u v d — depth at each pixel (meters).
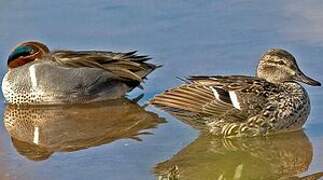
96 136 15.10
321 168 13.72
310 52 17.11
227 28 18.41
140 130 15.27
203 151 14.43
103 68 16.86
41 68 16.73
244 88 14.91
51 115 16.27
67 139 14.97
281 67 15.35
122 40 18.22
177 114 14.66
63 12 19.55
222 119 14.79
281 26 18.31
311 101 15.77
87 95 16.73
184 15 19.11
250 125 14.83
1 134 15.20
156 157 14.09
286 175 13.63
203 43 17.86
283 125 14.89
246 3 19.55
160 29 18.56
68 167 13.70
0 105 16.80
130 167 13.69
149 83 16.97
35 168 13.69
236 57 17.19
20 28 18.91
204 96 14.71
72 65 16.83
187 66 16.98
